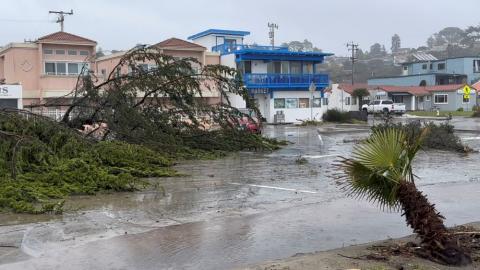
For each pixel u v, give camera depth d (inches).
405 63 4173.2
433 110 2933.1
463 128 1412.4
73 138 542.3
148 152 591.5
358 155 246.4
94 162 528.4
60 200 417.4
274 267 228.2
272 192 455.8
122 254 270.7
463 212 371.2
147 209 385.1
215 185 495.2
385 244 266.1
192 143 751.7
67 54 1672.0
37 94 1590.8
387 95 3031.5
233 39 2164.1
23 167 482.6
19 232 317.1
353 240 299.9
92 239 300.5
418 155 764.0
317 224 338.0
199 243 292.5
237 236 308.0
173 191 462.0
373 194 252.2
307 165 649.0
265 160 708.0
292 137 1178.0
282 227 330.3
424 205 241.6
